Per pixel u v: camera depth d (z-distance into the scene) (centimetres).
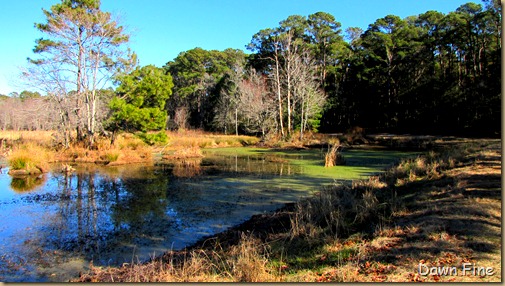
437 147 2550
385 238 549
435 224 554
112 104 2225
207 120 5503
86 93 2427
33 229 848
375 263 461
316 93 3816
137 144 2580
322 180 1445
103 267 619
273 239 689
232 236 756
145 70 2417
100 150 2283
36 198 1189
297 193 1202
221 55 6400
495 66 3222
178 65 6234
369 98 4816
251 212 974
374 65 4762
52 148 2427
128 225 871
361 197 923
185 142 3206
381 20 5075
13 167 1730
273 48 4662
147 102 2425
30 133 3481
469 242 470
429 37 4428
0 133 3653
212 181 1473
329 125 4941
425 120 4097
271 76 4434
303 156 2464
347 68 5122
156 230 828
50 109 2805
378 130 4328
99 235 799
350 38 6141
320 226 708
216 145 3347
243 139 3653
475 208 594
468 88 3547
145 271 552
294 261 547
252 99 3934
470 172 897
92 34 2466
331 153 1898
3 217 953
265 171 1739
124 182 1476
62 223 896
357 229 657
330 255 536
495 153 1159
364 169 1711
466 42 4144
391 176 1177
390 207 727
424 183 912
